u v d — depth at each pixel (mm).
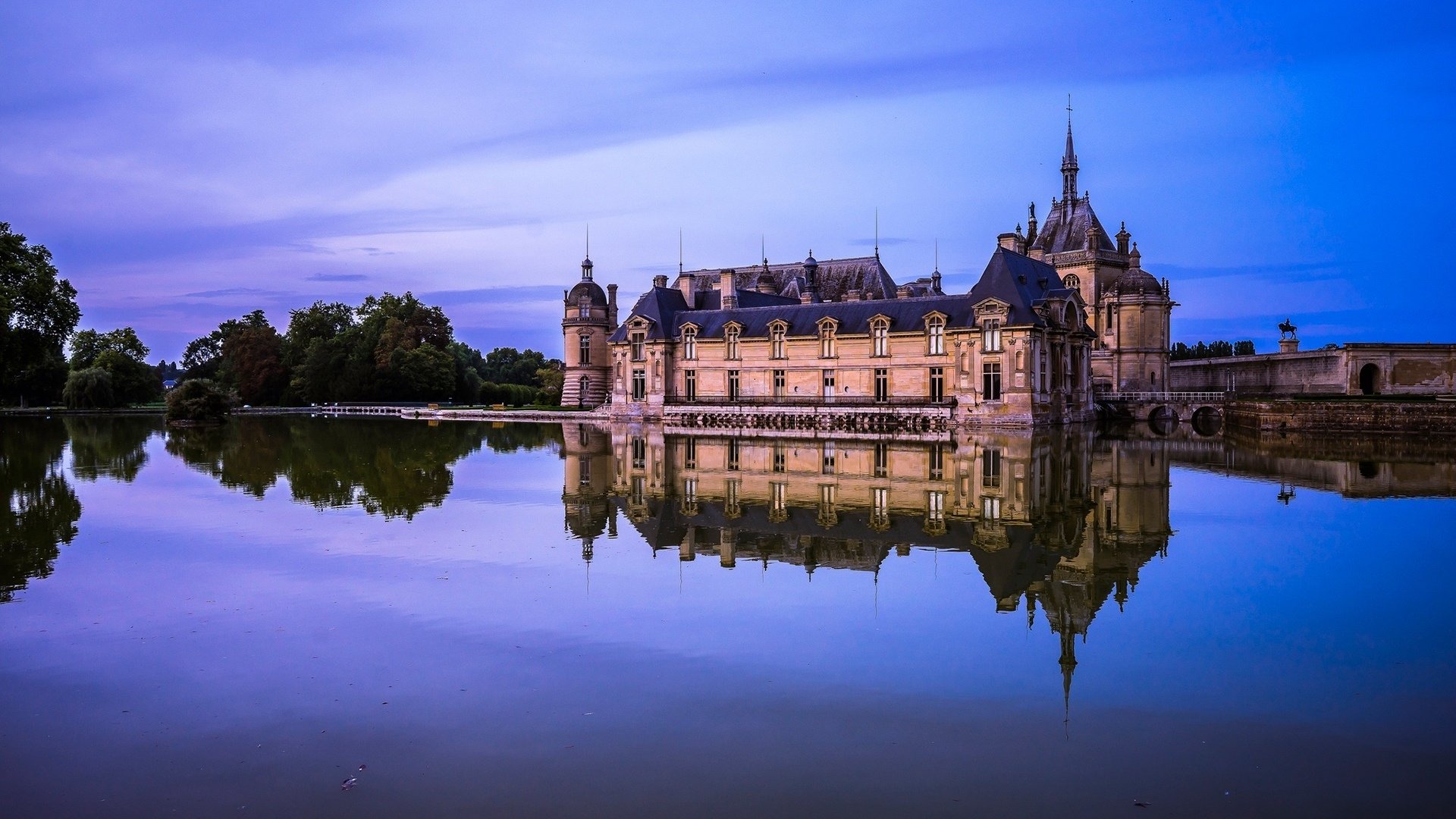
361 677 20703
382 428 106812
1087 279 123312
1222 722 18188
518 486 50281
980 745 17266
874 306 100875
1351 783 15805
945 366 93438
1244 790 15578
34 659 21969
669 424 104875
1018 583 28453
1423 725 17953
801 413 95000
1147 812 14914
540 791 15719
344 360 167125
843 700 19297
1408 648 22188
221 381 196000
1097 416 109438
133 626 24297
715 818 14844
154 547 33656
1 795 15742
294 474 55844
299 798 15586
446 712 18828
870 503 43875
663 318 113375
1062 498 45062
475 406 164625
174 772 16500
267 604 26297
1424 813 14820
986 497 45406
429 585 28156
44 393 165750
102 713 18969
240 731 18078
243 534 36062
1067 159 129500
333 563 31016
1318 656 21688
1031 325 86375
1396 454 66875
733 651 22188
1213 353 162250
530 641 23000
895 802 15289
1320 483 50625
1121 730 17844
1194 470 56406
